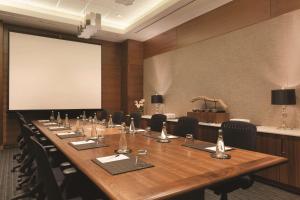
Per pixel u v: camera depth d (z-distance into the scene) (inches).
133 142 99.8
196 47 210.8
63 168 71.1
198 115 181.5
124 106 289.9
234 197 114.7
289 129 132.3
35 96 241.1
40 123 186.9
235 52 174.9
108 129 143.3
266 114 153.3
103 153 80.0
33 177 89.0
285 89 134.2
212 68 194.5
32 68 239.8
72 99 262.1
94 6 217.0
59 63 254.7
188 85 220.5
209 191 121.8
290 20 140.1
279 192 120.8
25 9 212.1
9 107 228.5
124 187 48.9
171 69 243.0
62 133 127.5
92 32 168.2
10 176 143.5
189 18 213.8
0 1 203.9
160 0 203.6
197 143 95.9
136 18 246.2
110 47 293.4
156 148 87.5
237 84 173.2
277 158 71.9
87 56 272.5
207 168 61.9
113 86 294.0
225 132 99.3
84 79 270.1
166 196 45.1
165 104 252.4
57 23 230.5
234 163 66.6
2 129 222.7
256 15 159.8
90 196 71.8
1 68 221.6
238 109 172.4
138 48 290.0
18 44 233.0
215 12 191.6
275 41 148.2
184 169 61.1
